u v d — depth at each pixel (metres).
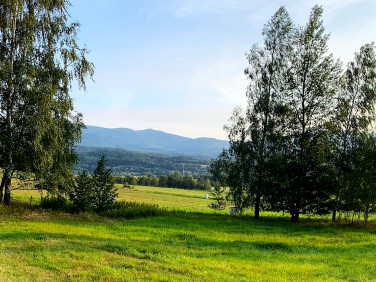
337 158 32.09
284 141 30.72
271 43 32.53
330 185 28.58
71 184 25.78
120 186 110.00
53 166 23.64
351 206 28.78
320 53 30.91
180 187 133.62
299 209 30.89
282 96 31.73
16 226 16.84
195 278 9.66
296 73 31.20
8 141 21.48
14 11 21.23
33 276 8.99
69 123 25.80
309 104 30.45
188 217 30.23
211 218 30.72
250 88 32.94
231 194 33.34
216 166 33.31
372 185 27.41
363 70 32.41
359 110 32.62
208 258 12.87
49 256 11.09
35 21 22.33
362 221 31.05
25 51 22.56
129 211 28.70
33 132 21.78
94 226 20.30
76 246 12.99
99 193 29.03
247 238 19.19
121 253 12.54
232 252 14.53
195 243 16.45
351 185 28.61
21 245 12.41
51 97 21.69
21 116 22.16
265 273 11.02
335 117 31.33
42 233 15.16
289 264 12.70
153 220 25.48
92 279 9.14
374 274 11.56
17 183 24.02
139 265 10.85
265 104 31.22
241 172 31.73
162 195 87.88
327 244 18.38
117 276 9.45
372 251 16.45
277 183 29.86
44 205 26.39
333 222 30.41
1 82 21.41
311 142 30.14
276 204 31.36
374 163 27.62
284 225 27.42
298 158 29.73
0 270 9.09
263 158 30.44
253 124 32.31
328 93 30.34
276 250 15.95
